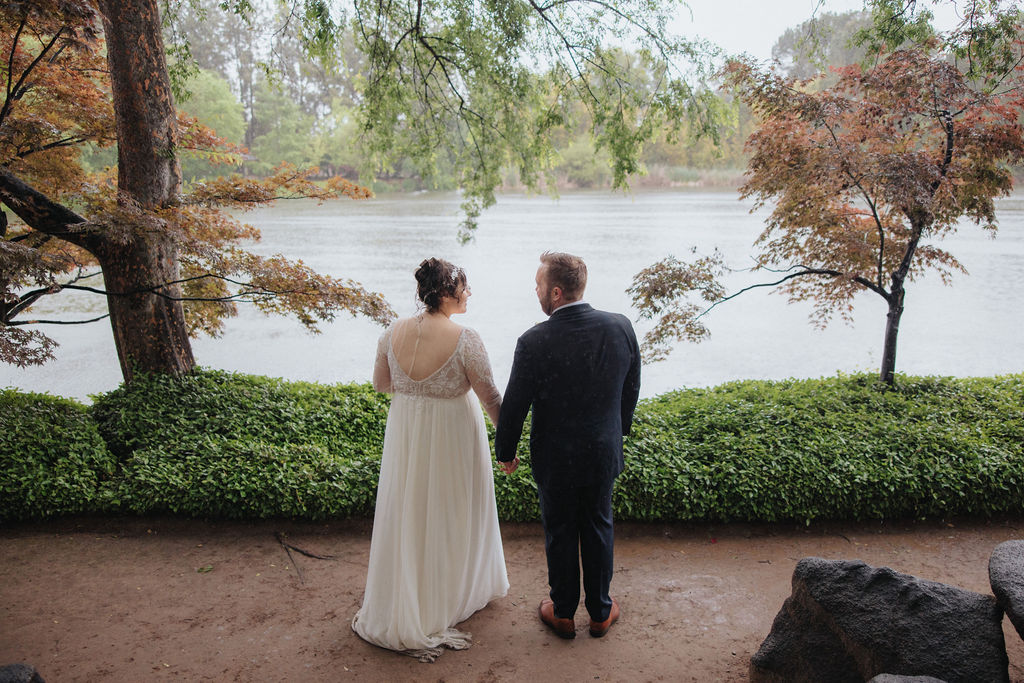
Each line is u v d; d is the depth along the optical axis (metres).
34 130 5.51
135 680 2.85
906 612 2.46
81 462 4.56
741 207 37.03
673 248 20.78
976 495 4.32
